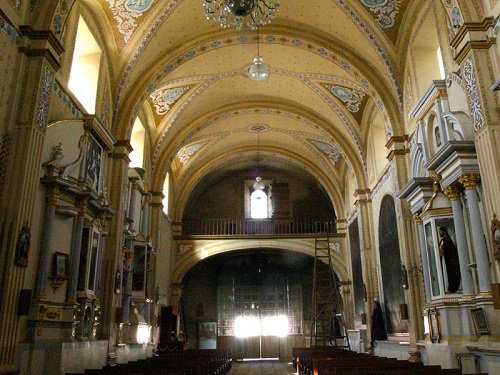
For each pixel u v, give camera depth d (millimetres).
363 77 14266
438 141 10844
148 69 14102
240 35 14750
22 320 8156
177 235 22422
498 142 7859
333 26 14008
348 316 21344
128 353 13414
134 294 14945
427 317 10633
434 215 10438
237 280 26422
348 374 7129
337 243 22484
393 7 12594
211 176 25984
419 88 12328
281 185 26469
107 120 12812
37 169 7934
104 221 11398
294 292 26250
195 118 19219
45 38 8234
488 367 8320
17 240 7336
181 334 21234
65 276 9086
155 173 18391
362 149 18109
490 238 7867
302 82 17578
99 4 11750
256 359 24828
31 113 7859
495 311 8383
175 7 12867
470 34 8477
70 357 9109
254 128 22094
